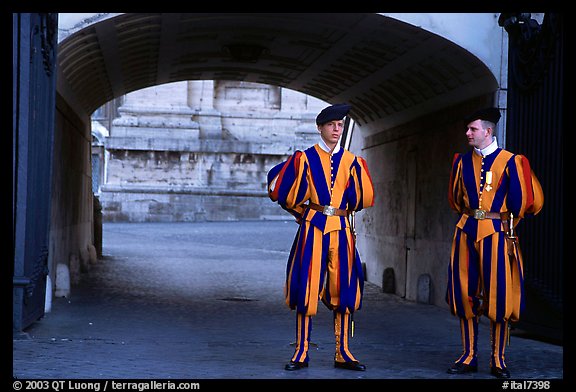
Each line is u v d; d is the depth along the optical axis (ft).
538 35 25.88
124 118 102.99
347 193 19.86
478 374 19.61
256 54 37.96
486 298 19.49
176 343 24.88
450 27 30.17
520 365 21.08
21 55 22.52
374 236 47.26
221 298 38.11
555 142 24.80
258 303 36.65
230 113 107.65
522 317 26.40
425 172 38.58
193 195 102.22
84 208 49.52
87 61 34.94
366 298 40.40
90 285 41.39
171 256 60.23
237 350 23.34
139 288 40.96
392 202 43.88
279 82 47.44
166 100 104.47
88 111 47.62
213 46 38.47
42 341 23.66
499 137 30.48
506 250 19.38
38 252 26.00
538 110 25.99
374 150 47.24
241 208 103.86
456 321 32.35
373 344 25.21
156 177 102.99
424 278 38.11
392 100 40.32
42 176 26.04
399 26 30.45
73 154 42.70
